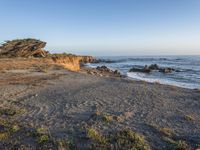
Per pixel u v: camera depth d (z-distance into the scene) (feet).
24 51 211.41
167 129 30.66
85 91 60.44
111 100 49.21
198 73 181.88
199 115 39.24
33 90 61.00
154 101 49.16
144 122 34.14
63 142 25.73
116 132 29.12
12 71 104.12
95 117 35.65
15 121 33.35
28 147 24.70
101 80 86.79
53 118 35.70
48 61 181.98
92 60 430.20
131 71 204.54
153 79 139.13
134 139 26.63
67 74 104.63
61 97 52.31
